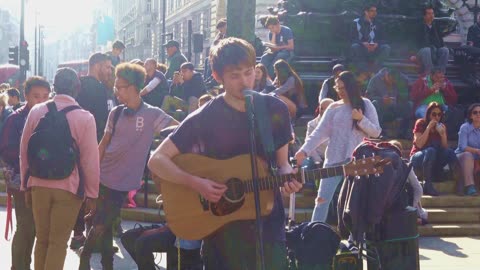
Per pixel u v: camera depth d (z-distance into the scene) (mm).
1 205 10805
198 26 45812
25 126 5379
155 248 5539
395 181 5270
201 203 3678
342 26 14359
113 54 14398
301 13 14484
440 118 9750
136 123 6250
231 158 3648
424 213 8836
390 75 11797
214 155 3697
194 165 3652
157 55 61219
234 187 3621
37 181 5281
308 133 8625
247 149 3686
